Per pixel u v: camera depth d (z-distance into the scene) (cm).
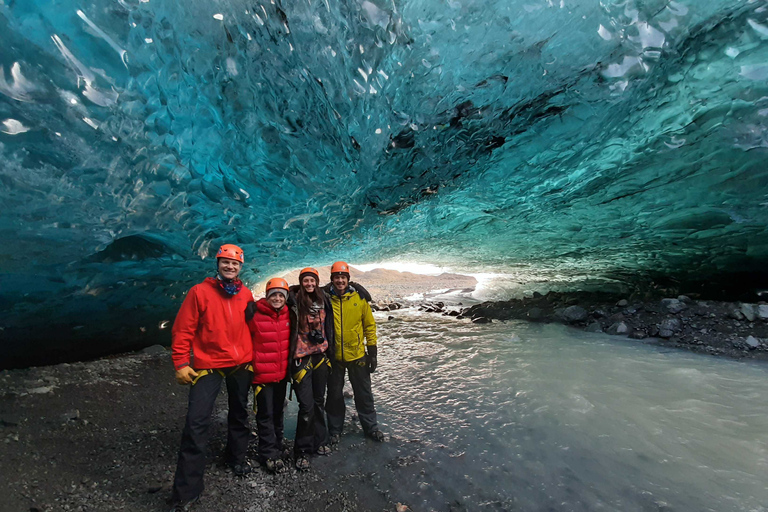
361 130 314
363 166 362
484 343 604
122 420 300
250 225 443
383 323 883
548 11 245
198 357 207
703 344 513
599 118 317
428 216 589
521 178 430
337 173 364
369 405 275
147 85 248
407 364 492
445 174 416
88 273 363
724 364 434
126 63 231
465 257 1035
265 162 329
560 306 859
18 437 251
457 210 577
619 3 241
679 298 660
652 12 244
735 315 545
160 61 240
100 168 259
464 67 281
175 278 490
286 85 279
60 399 325
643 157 366
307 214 453
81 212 278
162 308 521
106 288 403
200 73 254
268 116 290
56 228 280
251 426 301
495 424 287
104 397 343
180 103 265
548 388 364
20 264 295
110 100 237
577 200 488
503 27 255
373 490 204
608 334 629
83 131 238
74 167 249
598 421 283
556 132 339
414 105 305
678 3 239
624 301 734
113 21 214
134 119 255
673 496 189
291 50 263
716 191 394
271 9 243
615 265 815
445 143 353
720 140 318
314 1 245
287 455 245
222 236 445
